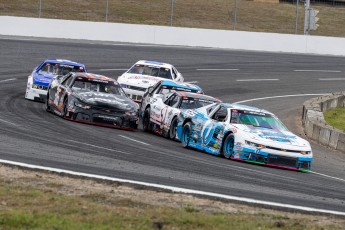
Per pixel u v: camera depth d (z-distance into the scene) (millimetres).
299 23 171000
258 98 90875
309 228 27156
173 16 166250
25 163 35375
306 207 31453
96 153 41750
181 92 58750
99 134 51594
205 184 34812
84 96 57938
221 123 48688
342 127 78062
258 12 175750
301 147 46406
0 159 35656
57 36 128625
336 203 33812
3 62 95875
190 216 26797
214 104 51969
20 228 23578
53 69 72188
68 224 24203
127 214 26578
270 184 37312
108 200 28969
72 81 60031
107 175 34469
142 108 63250
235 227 25906
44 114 60469
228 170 40875
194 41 130375
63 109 58969
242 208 30047
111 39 129625
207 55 118188
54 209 26453
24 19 128250
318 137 65188
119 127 57625
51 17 156000
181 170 38688
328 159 54844
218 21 166375
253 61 116812
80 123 56844
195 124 51156
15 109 62094
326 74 112375
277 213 29703
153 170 37594
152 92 63938
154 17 164625
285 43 132125
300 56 126875
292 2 189750
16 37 122875
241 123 48562
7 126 49500
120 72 97938
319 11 183375
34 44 113938
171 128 55875
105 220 25297
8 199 27469
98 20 158500
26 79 85250
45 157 38062
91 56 107750
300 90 99500
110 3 170500
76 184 31703
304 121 74562
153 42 129875
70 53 108562
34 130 49094
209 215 27578
